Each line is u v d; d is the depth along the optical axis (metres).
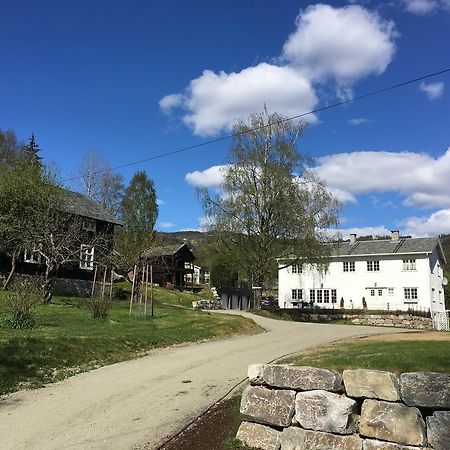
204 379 11.22
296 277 55.50
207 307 38.41
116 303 28.08
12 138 53.62
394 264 50.66
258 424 7.00
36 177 28.69
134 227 52.53
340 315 43.97
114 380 11.12
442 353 8.95
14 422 7.97
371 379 6.37
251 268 39.03
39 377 11.06
